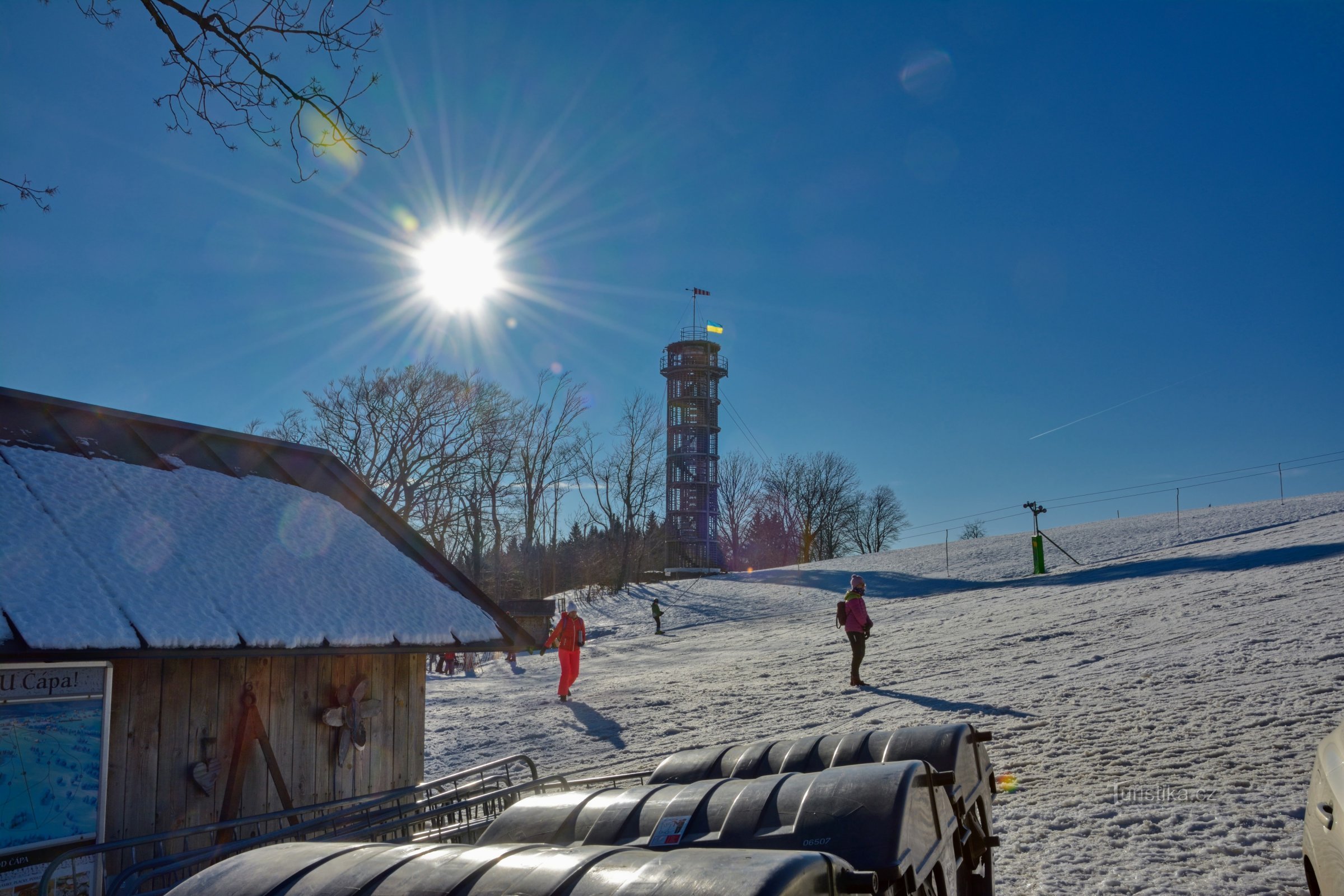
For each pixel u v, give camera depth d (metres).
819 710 12.55
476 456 46.31
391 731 7.84
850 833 2.81
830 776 3.10
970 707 10.76
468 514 48.31
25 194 6.34
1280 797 5.92
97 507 6.25
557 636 17.52
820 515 85.56
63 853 4.75
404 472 43.22
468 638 7.52
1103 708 9.46
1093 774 7.08
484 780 7.88
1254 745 7.23
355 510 8.65
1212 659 11.06
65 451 6.79
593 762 11.37
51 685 5.20
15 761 4.99
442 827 7.53
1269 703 8.46
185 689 6.15
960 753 3.87
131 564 5.83
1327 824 3.55
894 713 11.15
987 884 3.93
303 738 7.00
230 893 2.46
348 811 6.58
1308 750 6.89
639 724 13.83
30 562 5.32
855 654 14.07
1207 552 28.39
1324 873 3.53
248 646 5.82
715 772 4.13
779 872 1.98
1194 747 7.44
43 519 5.79
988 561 41.84
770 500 84.94
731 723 12.73
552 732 14.09
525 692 19.78
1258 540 29.05
